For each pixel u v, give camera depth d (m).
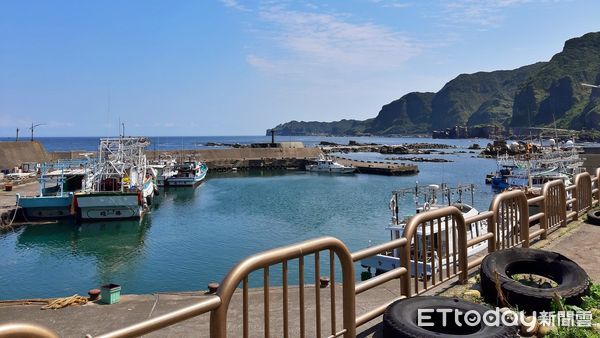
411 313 4.39
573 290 5.21
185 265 24.08
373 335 4.74
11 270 23.66
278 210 42.53
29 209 36.44
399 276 4.91
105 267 23.98
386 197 50.97
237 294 8.45
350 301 4.12
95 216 36.84
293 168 98.75
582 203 11.07
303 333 3.71
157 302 8.86
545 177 39.84
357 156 130.88
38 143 74.38
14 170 57.53
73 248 28.61
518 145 74.31
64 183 43.16
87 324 7.75
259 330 6.64
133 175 43.53
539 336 4.70
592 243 8.39
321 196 52.72
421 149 161.25
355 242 28.73
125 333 2.64
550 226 9.16
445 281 5.77
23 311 8.38
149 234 32.53
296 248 3.58
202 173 71.50
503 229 7.04
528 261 5.97
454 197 47.44
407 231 5.07
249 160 98.31
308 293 8.32
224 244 28.86
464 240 6.13
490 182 62.34
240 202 48.75
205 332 6.83
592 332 4.66
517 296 5.20
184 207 45.91
